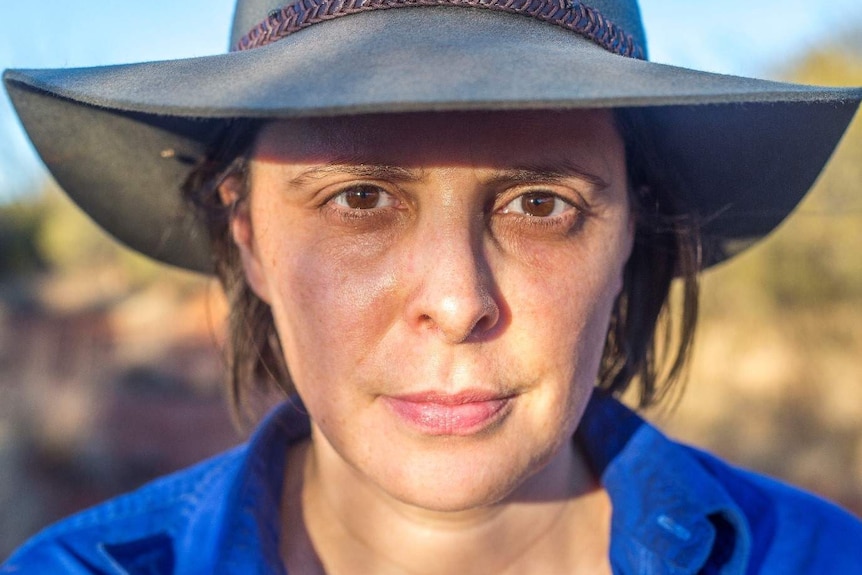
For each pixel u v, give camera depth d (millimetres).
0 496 6152
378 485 1182
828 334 9070
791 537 1499
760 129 1352
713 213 1568
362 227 1125
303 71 982
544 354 1133
